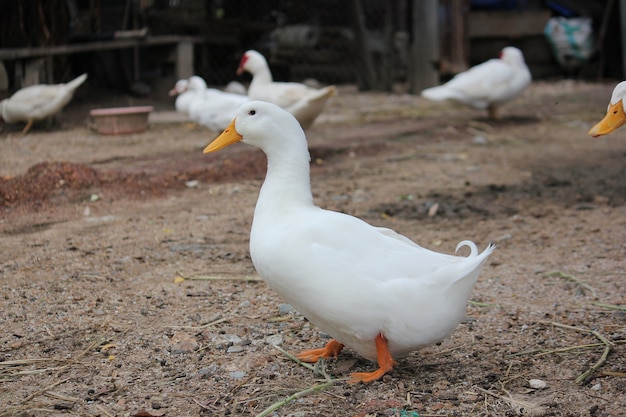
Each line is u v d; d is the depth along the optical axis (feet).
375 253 4.48
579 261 6.73
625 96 5.02
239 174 9.55
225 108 10.99
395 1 19.83
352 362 4.95
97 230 7.41
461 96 13.17
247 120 4.74
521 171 10.21
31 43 13.38
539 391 4.59
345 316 4.46
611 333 5.29
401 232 7.61
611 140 12.27
